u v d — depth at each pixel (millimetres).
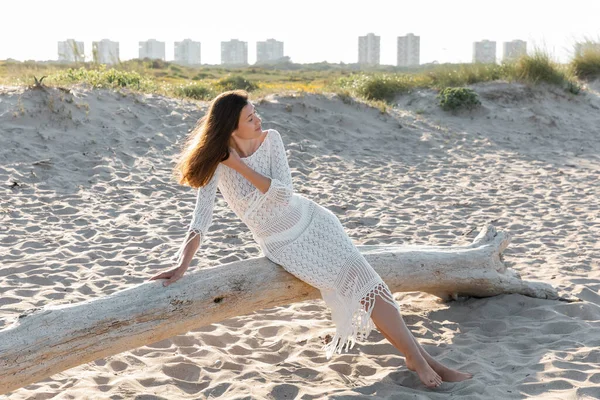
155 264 6242
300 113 13773
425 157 12406
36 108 11266
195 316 3814
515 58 18625
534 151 13367
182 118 12414
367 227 7824
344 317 3854
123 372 4156
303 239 3908
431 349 4434
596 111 17203
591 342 4367
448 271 4988
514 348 4395
